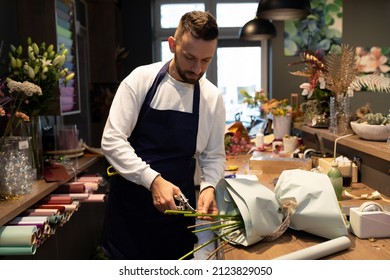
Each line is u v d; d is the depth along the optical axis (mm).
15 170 1767
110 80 4535
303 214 1333
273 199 1349
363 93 5559
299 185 1396
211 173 1739
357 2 5586
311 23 5664
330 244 1233
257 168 2643
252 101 4133
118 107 1666
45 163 2396
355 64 2438
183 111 1724
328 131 2668
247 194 1323
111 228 1835
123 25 5824
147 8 5820
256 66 6430
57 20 2738
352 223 1415
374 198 1832
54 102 2443
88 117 4492
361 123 2084
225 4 6348
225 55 6422
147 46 5867
